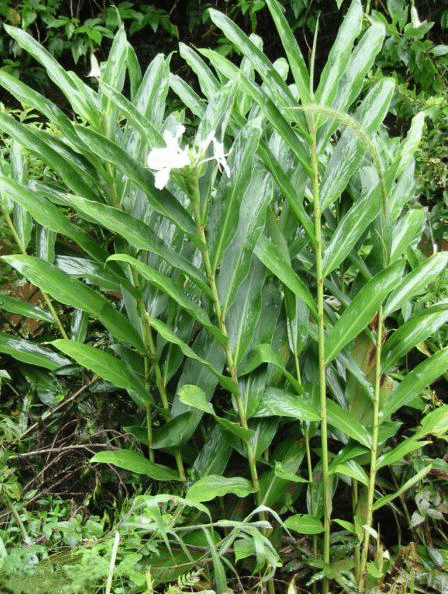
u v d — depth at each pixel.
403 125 3.56
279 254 1.81
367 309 1.78
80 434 2.14
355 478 1.88
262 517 1.91
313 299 1.82
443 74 3.92
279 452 2.01
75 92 1.88
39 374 2.25
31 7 5.33
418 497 1.96
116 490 2.14
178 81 2.12
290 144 1.76
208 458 1.96
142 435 1.95
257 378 1.89
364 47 1.83
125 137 1.97
